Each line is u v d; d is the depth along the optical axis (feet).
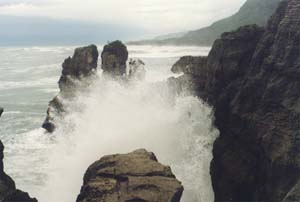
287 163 59.52
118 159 52.21
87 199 46.70
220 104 78.43
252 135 68.13
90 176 52.11
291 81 64.28
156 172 48.88
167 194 45.27
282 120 63.16
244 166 69.77
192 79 101.65
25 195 54.90
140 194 45.42
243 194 70.38
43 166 91.56
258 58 72.74
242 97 72.08
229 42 80.74
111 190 46.75
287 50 65.57
